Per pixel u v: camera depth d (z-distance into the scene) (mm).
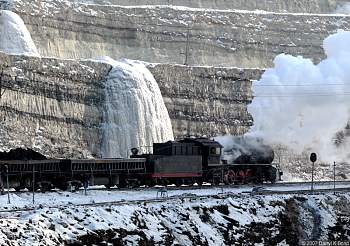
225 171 164250
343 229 135750
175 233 112750
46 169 134500
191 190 140125
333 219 137125
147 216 112500
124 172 145000
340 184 172625
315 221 135500
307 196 141375
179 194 131250
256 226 125438
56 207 105625
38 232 95625
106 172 142375
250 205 130125
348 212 142375
